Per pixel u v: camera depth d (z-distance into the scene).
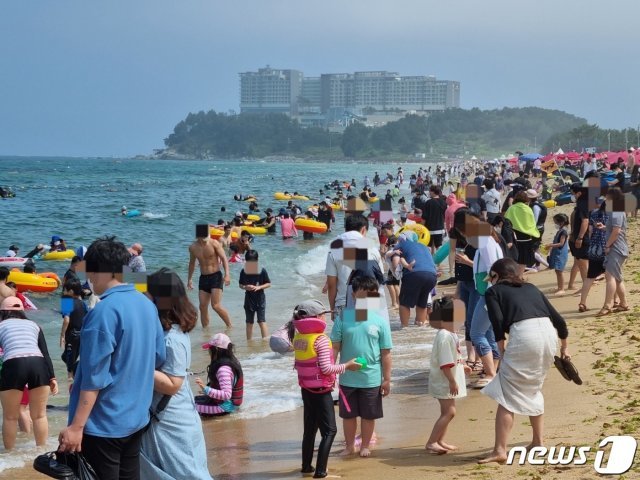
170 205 53.31
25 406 9.02
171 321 5.52
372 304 7.46
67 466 5.02
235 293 19.19
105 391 5.04
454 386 7.27
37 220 40.81
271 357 12.46
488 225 9.56
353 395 7.48
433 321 7.40
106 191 69.94
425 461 7.12
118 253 5.16
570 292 15.26
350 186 72.00
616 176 29.80
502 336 6.77
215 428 8.85
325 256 26.91
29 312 16.75
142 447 5.50
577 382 7.02
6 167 150.50
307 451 7.20
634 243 21.52
